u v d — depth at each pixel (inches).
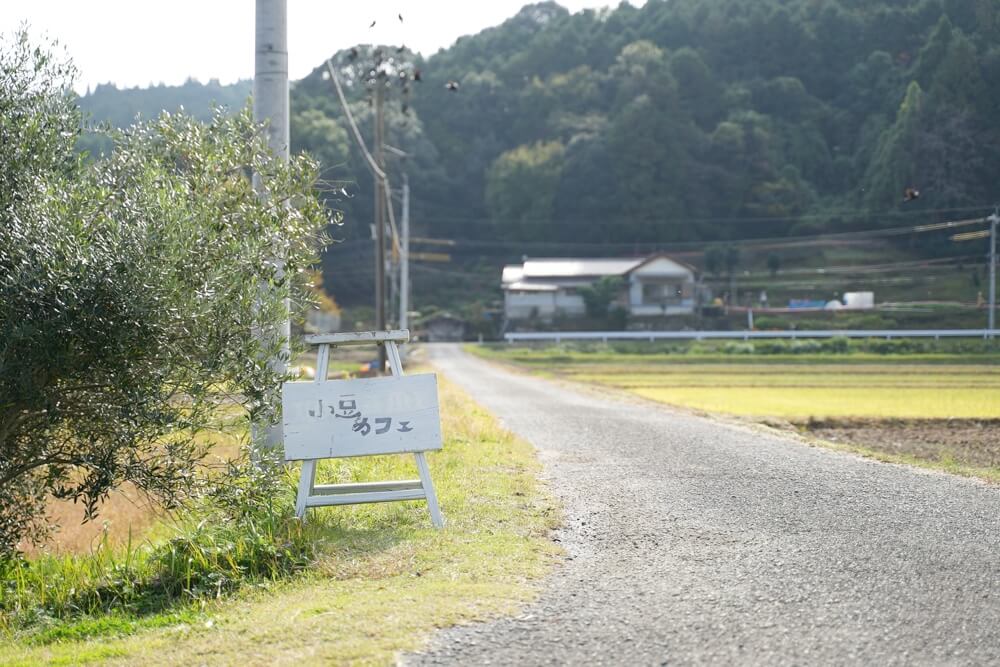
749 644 165.6
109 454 271.4
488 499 301.0
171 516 299.1
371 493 262.2
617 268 3289.9
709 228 3922.2
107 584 238.8
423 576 212.5
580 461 402.9
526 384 1251.2
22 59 292.5
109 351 257.6
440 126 4785.9
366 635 173.3
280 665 161.5
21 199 269.3
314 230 317.7
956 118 3447.3
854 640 167.5
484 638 170.1
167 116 313.6
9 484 287.4
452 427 504.1
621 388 1184.8
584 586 203.2
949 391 1121.4
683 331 2972.4
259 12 331.0
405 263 1758.1
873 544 240.5
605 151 4131.4
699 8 5068.9
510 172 4232.3
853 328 2773.1
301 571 227.6
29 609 228.2
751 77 4672.7
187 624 199.2
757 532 256.1
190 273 274.5
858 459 419.8
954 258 3304.6
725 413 751.1
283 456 284.8
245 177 319.9
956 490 327.0
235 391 285.3
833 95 4562.0
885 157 3599.9
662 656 160.4
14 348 248.4
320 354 266.1
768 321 2896.2
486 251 4293.8
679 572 214.5
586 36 5310.0
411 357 2213.3
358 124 3260.3
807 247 3634.4
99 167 300.7
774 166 4010.8
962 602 189.8
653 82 4244.6
